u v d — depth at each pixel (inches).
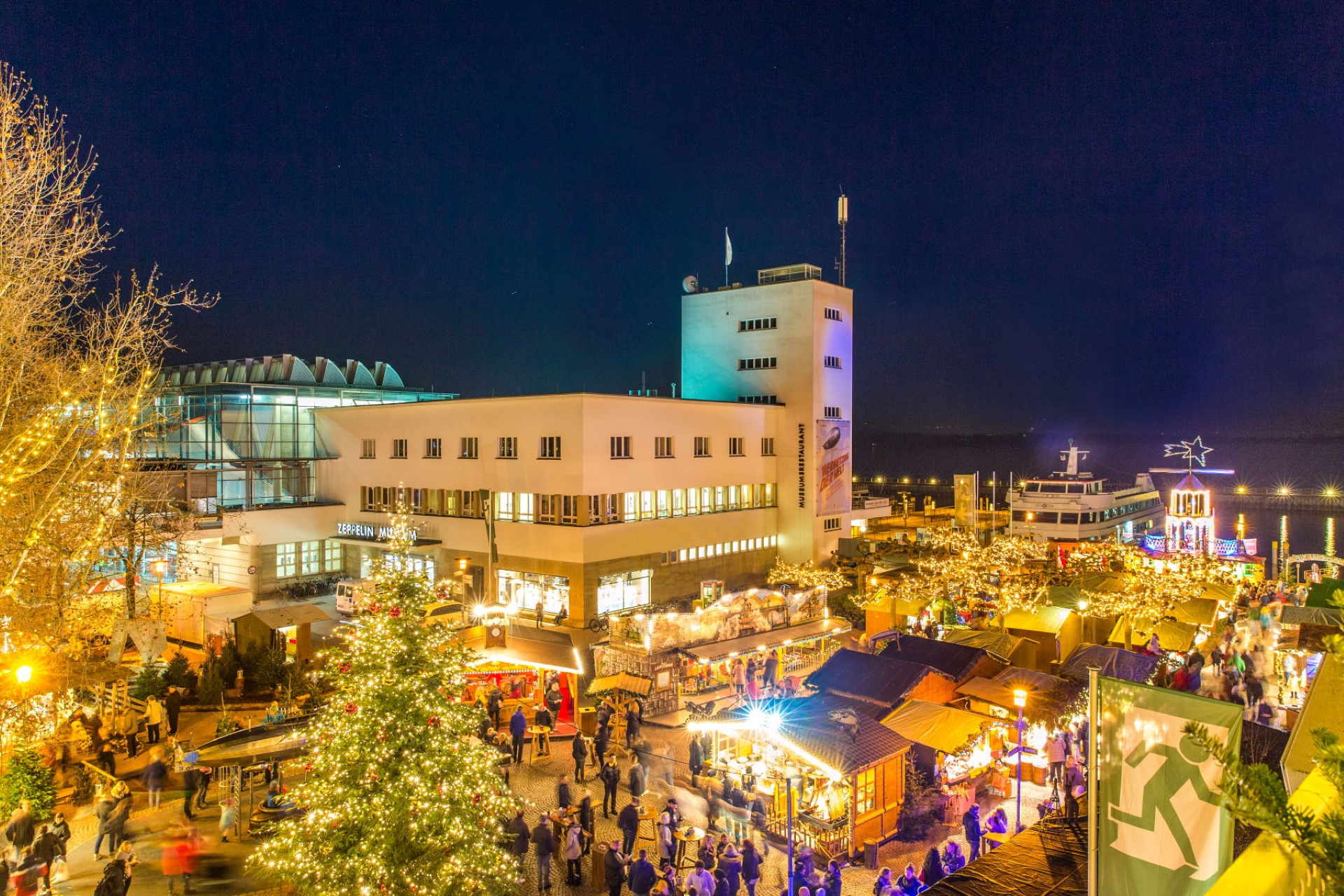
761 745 957.2
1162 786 382.9
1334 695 434.3
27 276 952.9
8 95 867.4
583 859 801.6
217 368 2760.8
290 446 2389.3
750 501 2349.9
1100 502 3127.5
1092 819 402.9
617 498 1937.7
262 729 905.5
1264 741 728.3
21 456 987.3
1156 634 1421.0
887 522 3262.8
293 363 2498.8
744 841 746.8
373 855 599.5
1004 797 970.1
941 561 1814.7
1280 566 2571.4
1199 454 2684.5
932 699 1076.5
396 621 661.9
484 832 671.1
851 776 825.5
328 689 1295.5
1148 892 384.5
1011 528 3206.2
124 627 1307.8
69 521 1075.9
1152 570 1681.8
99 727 1002.7
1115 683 399.2
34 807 848.3
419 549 2128.4
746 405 2331.4
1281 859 220.4
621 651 1315.2
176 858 704.4
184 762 871.7
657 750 1119.0
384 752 621.6
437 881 616.1
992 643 1270.9
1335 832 178.1
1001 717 1048.2
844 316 2522.1
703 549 2181.3
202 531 2014.0
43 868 681.6
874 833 859.4
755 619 1453.0
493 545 1943.9
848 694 1056.8
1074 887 534.6
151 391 1723.7
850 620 1884.8
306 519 2260.1
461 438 2101.4
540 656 1278.3
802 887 677.3
